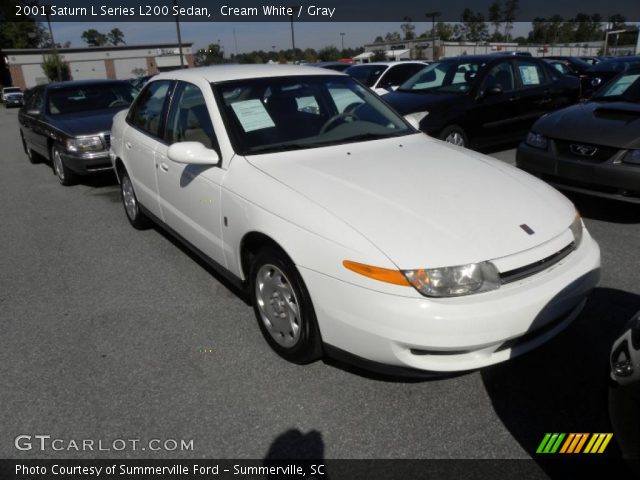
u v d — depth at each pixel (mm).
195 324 3406
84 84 8422
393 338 2309
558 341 3047
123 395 2715
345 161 3178
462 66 7941
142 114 4648
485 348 2379
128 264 4449
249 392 2707
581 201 5598
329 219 2535
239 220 3010
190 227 3721
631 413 1801
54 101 7992
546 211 2758
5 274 4352
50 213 6137
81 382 2834
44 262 4586
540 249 2496
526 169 5336
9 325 3480
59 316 3582
